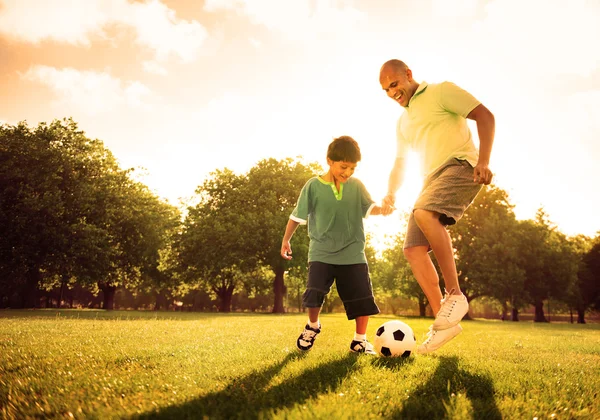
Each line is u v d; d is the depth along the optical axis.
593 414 1.84
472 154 3.16
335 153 3.68
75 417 1.70
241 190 33.47
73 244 25.56
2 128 27.58
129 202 31.48
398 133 4.05
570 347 5.39
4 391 2.12
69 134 29.17
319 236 3.94
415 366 2.98
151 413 1.72
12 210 25.31
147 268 34.97
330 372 2.60
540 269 33.62
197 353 3.56
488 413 1.78
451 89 3.12
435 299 3.23
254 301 67.12
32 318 10.80
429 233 2.97
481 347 4.89
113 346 4.07
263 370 2.67
